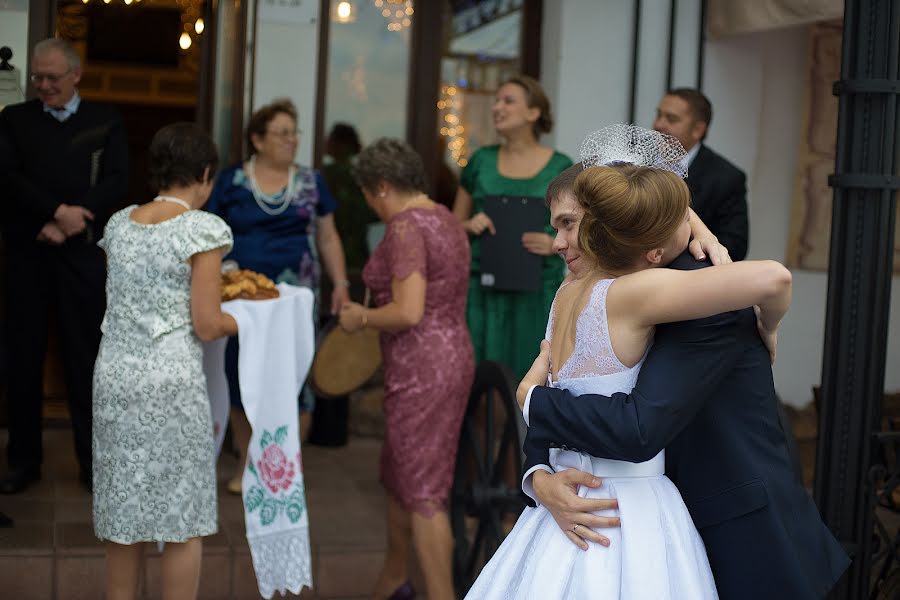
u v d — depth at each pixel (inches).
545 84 233.9
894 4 117.6
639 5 225.1
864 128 119.5
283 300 149.8
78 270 183.8
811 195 239.6
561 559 86.7
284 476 147.9
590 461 88.8
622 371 85.4
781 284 80.0
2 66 204.1
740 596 86.6
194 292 131.4
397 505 155.9
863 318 120.6
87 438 188.5
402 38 241.4
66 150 184.5
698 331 82.9
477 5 242.2
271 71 226.7
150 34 345.4
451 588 149.4
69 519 173.0
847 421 121.4
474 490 154.5
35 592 156.1
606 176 83.7
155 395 130.0
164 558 135.0
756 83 234.8
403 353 149.1
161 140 135.3
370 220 243.4
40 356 187.9
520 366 183.5
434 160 243.9
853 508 121.6
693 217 94.3
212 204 193.0
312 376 164.7
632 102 225.3
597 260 87.7
